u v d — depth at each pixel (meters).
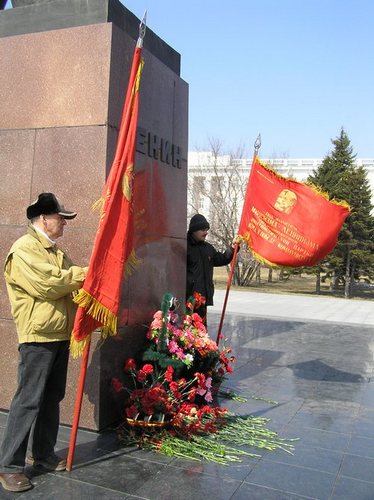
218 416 4.06
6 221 4.17
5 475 2.97
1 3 5.08
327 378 6.00
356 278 26.19
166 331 4.12
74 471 3.23
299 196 5.11
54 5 4.17
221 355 4.79
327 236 5.01
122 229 3.25
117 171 3.26
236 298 18.38
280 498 2.97
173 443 3.62
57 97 4.03
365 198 25.05
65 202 3.97
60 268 3.15
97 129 3.88
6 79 4.21
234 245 5.36
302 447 3.78
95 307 3.10
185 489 3.04
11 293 3.06
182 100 5.11
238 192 26.14
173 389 3.80
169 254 4.81
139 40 3.31
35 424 3.25
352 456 3.64
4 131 4.20
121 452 3.53
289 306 16.00
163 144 4.69
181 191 5.07
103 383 3.83
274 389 5.42
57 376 3.24
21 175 4.13
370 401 5.06
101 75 3.89
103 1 4.00
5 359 4.12
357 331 10.20
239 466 3.40
